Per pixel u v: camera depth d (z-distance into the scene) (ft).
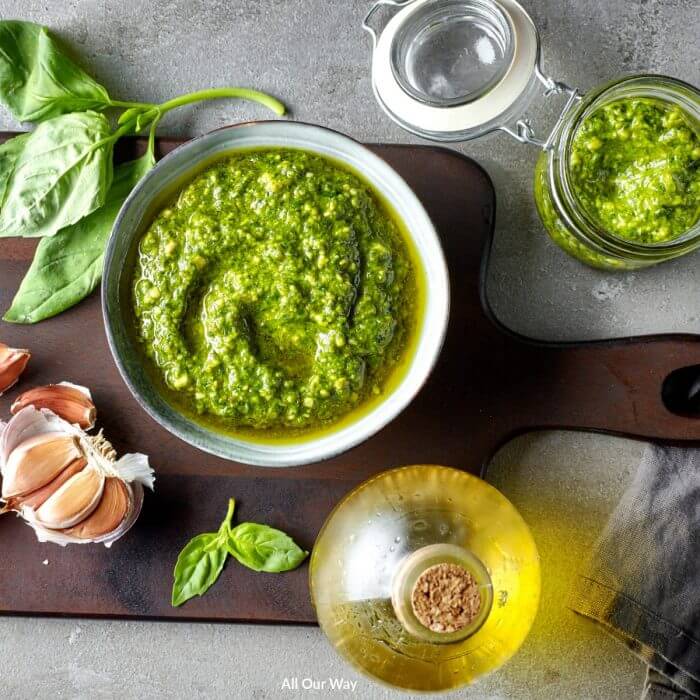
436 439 1.92
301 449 1.79
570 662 2.01
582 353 1.92
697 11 2.00
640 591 1.98
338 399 1.77
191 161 1.80
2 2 1.99
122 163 1.93
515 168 1.99
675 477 1.97
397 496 1.79
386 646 1.77
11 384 1.89
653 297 1.99
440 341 1.75
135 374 1.77
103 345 1.92
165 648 2.00
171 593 1.91
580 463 2.00
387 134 2.00
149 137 1.93
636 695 2.00
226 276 1.77
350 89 2.00
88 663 2.00
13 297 1.92
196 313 1.78
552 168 1.82
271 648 2.00
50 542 1.91
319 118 2.00
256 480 1.91
